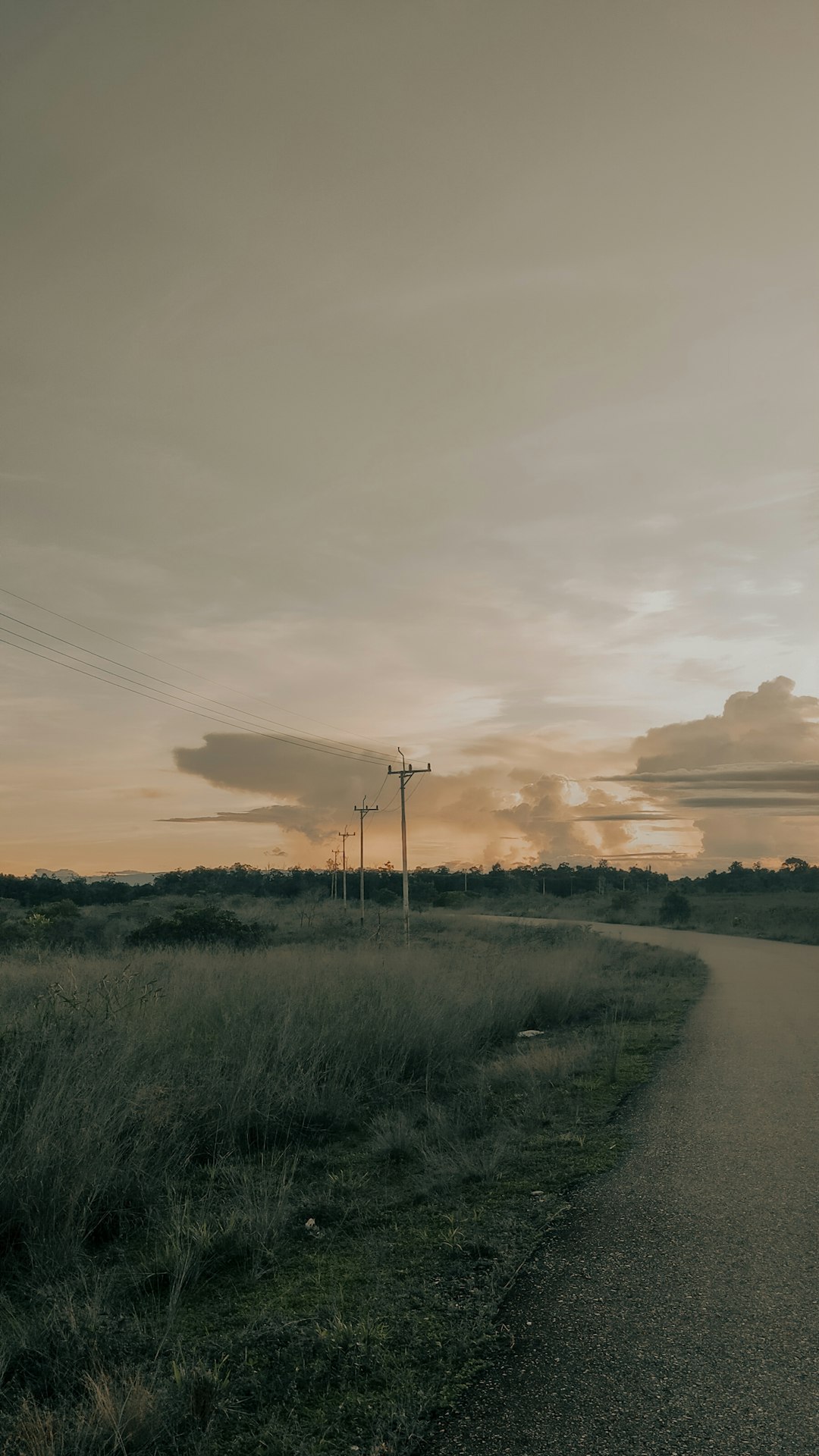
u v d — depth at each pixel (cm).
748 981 2086
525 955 2247
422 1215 551
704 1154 667
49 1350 366
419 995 1196
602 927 5566
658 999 1686
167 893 8550
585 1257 471
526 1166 650
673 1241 492
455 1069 1012
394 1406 327
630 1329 386
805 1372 346
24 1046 725
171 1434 311
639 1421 313
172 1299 408
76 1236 488
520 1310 407
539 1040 1259
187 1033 934
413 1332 389
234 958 1784
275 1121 739
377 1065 942
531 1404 326
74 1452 297
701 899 9362
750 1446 297
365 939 3150
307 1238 515
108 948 2680
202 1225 499
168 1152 641
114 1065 692
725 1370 348
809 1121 763
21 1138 557
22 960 2014
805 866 13138
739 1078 959
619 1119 788
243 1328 400
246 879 11369
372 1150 691
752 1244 484
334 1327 390
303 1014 1023
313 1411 329
